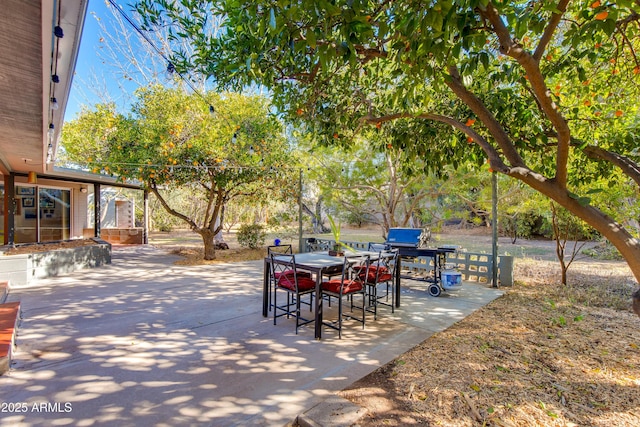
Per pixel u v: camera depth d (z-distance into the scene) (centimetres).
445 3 175
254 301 503
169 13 338
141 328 386
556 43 436
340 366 293
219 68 347
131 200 1516
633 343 328
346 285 387
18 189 955
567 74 383
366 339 356
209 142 739
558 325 387
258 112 842
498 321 407
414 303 499
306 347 335
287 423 215
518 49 208
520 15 221
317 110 452
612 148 360
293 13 192
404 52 242
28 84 326
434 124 412
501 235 1534
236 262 888
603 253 973
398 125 454
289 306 451
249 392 250
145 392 250
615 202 519
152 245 1291
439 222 839
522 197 708
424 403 233
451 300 514
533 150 385
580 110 402
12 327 326
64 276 689
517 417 214
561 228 708
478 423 210
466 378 265
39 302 491
